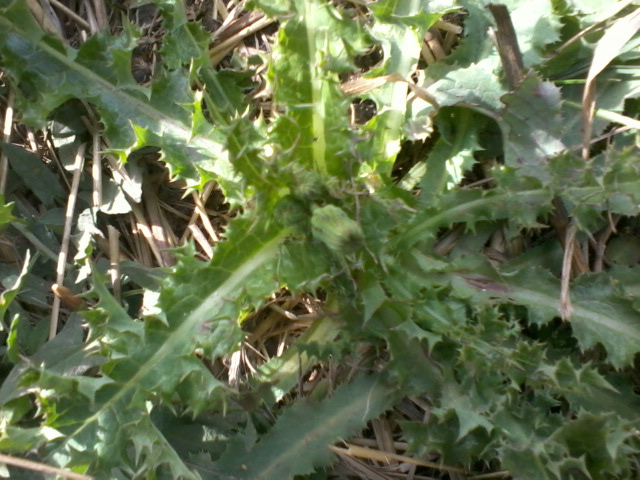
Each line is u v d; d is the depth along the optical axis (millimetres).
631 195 263
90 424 252
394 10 295
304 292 298
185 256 267
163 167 323
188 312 267
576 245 295
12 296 261
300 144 279
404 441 296
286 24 267
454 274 285
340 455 289
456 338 266
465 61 311
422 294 277
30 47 297
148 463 250
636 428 266
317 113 275
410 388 277
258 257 278
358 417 278
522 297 281
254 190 269
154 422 281
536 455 255
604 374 286
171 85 304
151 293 294
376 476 289
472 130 301
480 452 269
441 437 269
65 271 301
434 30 328
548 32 300
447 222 284
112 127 300
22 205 310
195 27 310
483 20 310
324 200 275
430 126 294
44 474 262
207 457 275
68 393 253
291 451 273
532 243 307
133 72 331
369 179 288
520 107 286
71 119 312
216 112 296
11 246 302
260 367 294
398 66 297
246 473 271
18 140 320
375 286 275
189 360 262
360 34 273
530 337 296
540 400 272
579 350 291
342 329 283
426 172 302
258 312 311
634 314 275
